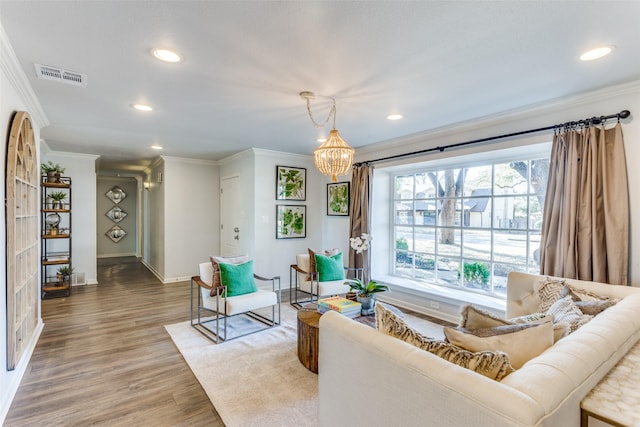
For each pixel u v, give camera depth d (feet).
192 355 9.47
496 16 5.28
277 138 14.35
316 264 13.88
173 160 19.83
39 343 10.23
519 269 11.62
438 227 14.32
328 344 5.18
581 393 3.66
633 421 3.34
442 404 3.50
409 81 7.93
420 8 5.07
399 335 4.60
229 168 20.01
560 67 7.14
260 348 9.98
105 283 19.06
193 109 10.18
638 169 7.95
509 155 11.66
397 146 14.51
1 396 6.59
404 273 15.74
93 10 5.12
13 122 7.40
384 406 4.19
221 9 5.10
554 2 4.90
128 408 6.94
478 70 7.31
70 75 7.59
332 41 6.08
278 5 5.00
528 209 11.39
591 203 8.41
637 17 5.26
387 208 16.42
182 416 6.69
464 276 13.32
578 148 8.74
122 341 10.45
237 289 11.09
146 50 6.43
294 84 8.13
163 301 15.21
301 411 6.89
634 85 7.89
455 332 4.36
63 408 6.91
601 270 8.23
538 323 4.56
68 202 18.13
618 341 4.67
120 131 13.05
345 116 10.80
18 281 7.99
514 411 2.94
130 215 30.78
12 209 7.12
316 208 19.21
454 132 12.18
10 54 6.47
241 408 6.97
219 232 21.58
